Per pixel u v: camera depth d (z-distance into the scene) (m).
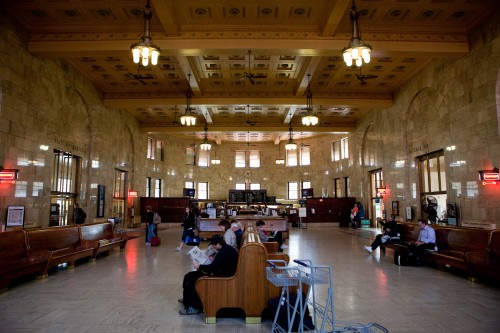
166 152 26.12
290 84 14.66
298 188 28.19
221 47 9.83
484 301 5.20
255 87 14.92
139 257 9.45
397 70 13.05
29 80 10.03
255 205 26.33
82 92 13.45
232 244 6.69
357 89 15.15
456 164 10.77
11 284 6.27
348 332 3.87
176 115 19.56
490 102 9.20
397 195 15.33
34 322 4.29
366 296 5.50
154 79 13.99
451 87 11.02
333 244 12.38
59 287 6.05
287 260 5.27
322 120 20.80
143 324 4.24
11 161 9.21
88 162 14.33
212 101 15.32
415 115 13.76
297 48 9.86
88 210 14.19
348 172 22.98
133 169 20.22
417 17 9.45
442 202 12.35
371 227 20.00
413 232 9.62
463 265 6.63
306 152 28.16
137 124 20.66
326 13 8.99
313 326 3.90
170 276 6.98
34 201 10.26
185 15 9.30
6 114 9.02
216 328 4.12
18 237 6.50
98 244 8.84
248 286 4.33
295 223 22.36
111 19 9.52
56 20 9.55
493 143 9.09
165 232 17.56
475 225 9.67
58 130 11.83
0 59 8.80
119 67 12.76
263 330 4.05
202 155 29.16
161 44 9.86
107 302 5.16
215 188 28.95
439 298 5.36
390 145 16.05
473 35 9.90
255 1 8.70
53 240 7.73
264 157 29.50
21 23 9.55
